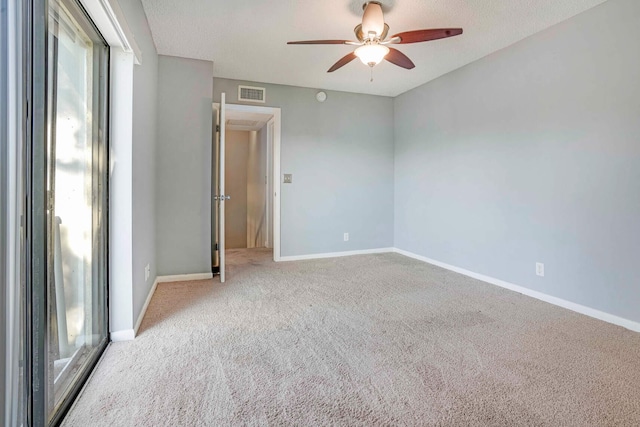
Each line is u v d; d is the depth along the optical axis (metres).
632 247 2.35
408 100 4.73
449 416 1.43
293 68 3.82
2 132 0.97
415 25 2.79
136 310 2.28
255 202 6.80
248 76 4.09
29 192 1.12
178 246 3.53
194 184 3.57
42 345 1.24
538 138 2.96
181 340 2.13
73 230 1.67
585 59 2.59
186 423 1.38
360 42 2.47
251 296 3.01
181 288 3.24
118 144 2.09
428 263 4.36
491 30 2.89
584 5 2.50
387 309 2.70
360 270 3.99
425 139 4.41
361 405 1.50
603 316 2.51
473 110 3.65
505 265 3.31
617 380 1.70
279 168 4.46
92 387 1.62
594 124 2.55
